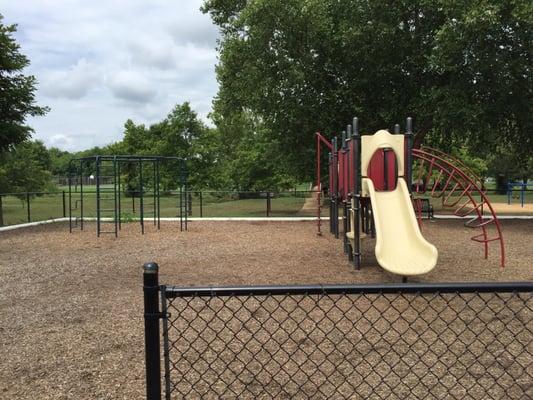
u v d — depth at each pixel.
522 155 16.12
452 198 26.39
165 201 29.47
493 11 10.67
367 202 8.72
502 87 12.36
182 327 4.51
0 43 15.06
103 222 14.91
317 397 3.10
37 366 3.73
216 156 25.44
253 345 4.03
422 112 14.00
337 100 15.38
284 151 17.42
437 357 3.69
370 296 5.46
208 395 3.14
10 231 12.70
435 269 7.50
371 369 3.52
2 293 6.14
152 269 1.98
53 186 33.12
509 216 15.76
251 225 13.86
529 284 2.00
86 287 6.43
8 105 15.68
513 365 3.56
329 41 14.71
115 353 3.97
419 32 14.02
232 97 17.06
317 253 8.99
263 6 13.58
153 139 25.59
